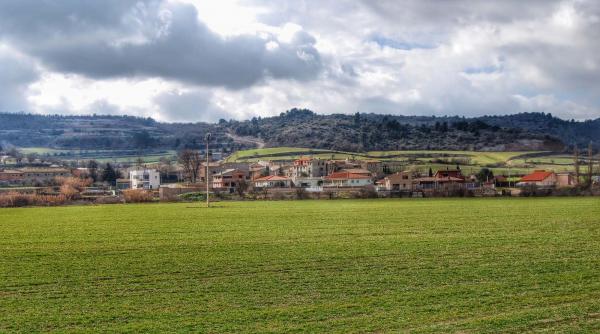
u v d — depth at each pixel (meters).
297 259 39.16
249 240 50.41
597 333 22.22
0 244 49.69
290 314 25.33
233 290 29.98
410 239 49.94
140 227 65.00
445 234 53.72
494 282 31.09
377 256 40.22
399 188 190.00
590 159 164.62
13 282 32.47
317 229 59.97
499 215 76.94
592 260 37.38
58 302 27.84
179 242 49.59
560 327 23.00
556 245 44.59
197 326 23.77
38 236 56.25
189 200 140.75
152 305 27.12
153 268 36.44
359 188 172.38
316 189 168.62
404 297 28.08
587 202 108.00
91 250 44.97
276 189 163.62
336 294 28.88
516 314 24.81
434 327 23.16
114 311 26.11
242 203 122.69
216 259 39.56
